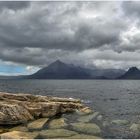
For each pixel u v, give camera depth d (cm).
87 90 8931
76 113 2700
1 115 2155
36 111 2461
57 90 8775
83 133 1884
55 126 2072
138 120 2470
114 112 3036
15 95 2811
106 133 1912
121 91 8325
